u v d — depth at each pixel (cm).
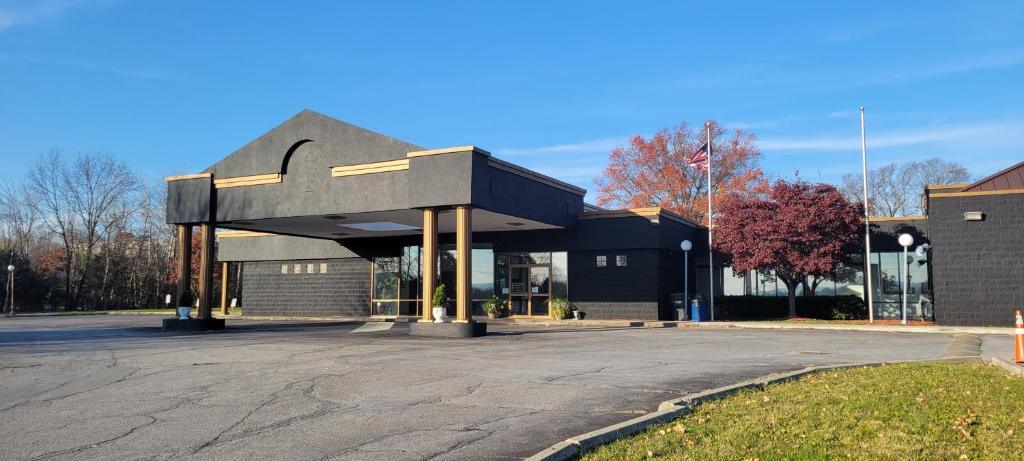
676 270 3072
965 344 1792
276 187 2423
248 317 3575
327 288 3472
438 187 2117
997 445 634
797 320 2797
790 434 691
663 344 1758
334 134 2339
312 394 956
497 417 801
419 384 1041
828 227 2702
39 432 735
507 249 3059
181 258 2583
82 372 1185
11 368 1243
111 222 6016
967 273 2416
